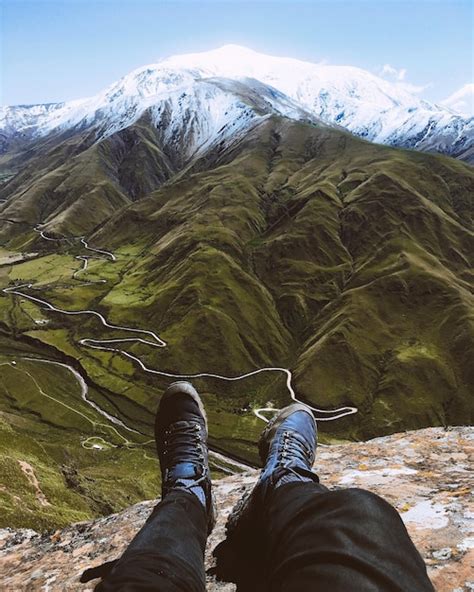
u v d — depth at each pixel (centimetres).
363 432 15362
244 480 642
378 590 156
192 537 251
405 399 16450
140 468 11475
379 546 175
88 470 10219
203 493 337
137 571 202
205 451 383
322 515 202
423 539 368
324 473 569
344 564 167
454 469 530
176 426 396
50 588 442
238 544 370
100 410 15950
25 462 6731
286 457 333
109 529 551
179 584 203
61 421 14800
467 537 360
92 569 448
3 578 496
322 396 16712
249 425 15638
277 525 228
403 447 624
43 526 4547
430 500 438
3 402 15612
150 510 579
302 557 179
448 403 16512
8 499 5150
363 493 205
